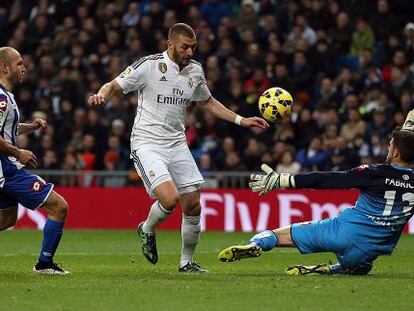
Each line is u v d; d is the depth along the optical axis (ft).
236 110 242.99
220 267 133.18
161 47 267.39
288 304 92.32
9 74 114.93
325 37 264.31
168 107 120.57
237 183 229.66
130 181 235.20
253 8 274.77
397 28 268.41
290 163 228.02
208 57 262.06
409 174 114.11
